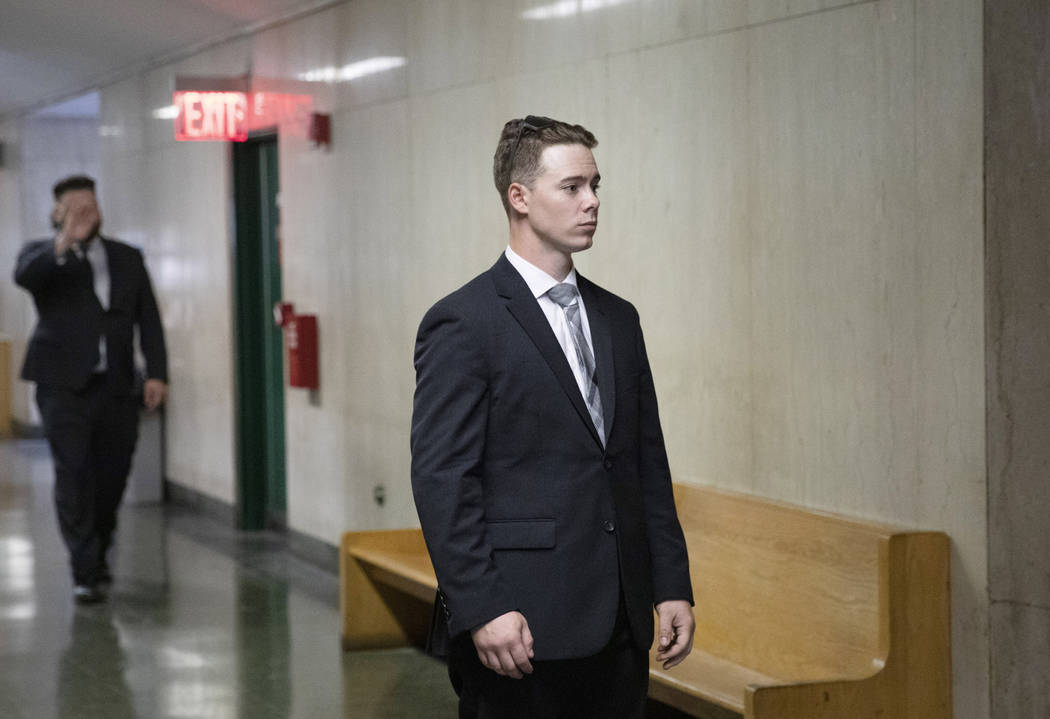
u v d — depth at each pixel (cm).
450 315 278
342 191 779
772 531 449
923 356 405
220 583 777
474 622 262
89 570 722
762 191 466
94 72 1178
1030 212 384
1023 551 385
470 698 286
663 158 515
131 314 737
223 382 975
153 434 1095
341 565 630
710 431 497
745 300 477
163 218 1080
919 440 407
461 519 267
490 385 277
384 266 732
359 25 747
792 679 432
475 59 638
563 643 271
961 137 389
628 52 532
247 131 914
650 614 285
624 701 284
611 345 289
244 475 957
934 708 392
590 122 558
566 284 286
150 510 1052
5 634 656
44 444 1441
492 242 628
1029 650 386
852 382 431
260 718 522
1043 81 385
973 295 388
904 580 389
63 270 711
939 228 397
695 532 488
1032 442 383
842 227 432
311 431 834
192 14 905
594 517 277
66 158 1439
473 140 641
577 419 278
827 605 422
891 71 411
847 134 429
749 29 468
